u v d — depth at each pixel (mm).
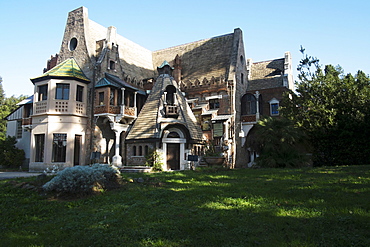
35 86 28234
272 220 7203
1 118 52719
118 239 6770
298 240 5871
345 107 24859
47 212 9719
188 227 7133
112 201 10500
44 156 26391
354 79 26078
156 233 6926
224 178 15180
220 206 8906
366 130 23656
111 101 28172
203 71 34844
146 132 26609
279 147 22547
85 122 28484
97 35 33031
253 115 31703
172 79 32188
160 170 23781
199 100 33219
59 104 26938
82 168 12375
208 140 29406
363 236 5977
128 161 27359
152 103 28828
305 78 27594
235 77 32000
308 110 25844
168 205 9555
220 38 36469
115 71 31047
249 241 6066
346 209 7680
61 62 31906
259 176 15508
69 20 32406
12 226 8500
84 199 10914
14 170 29797
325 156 25875
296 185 11812
